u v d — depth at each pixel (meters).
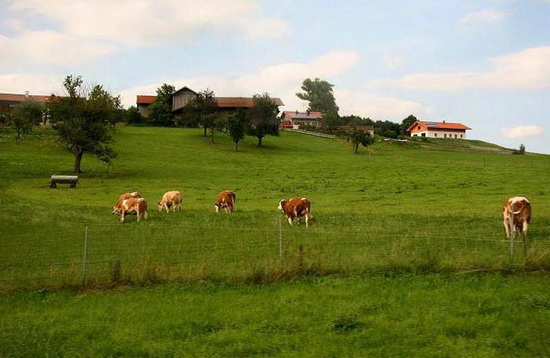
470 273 15.20
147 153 79.62
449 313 12.20
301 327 11.75
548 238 22.33
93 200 41.72
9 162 63.88
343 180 54.28
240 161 76.50
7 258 19.55
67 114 60.34
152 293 14.66
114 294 14.73
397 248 18.45
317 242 21.05
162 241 22.56
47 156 70.69
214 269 16.27
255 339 11.13
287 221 29.88
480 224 26.34
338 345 10.68
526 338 10.66
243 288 14.79
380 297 13.47
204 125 100.50
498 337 10.79
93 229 26.25
